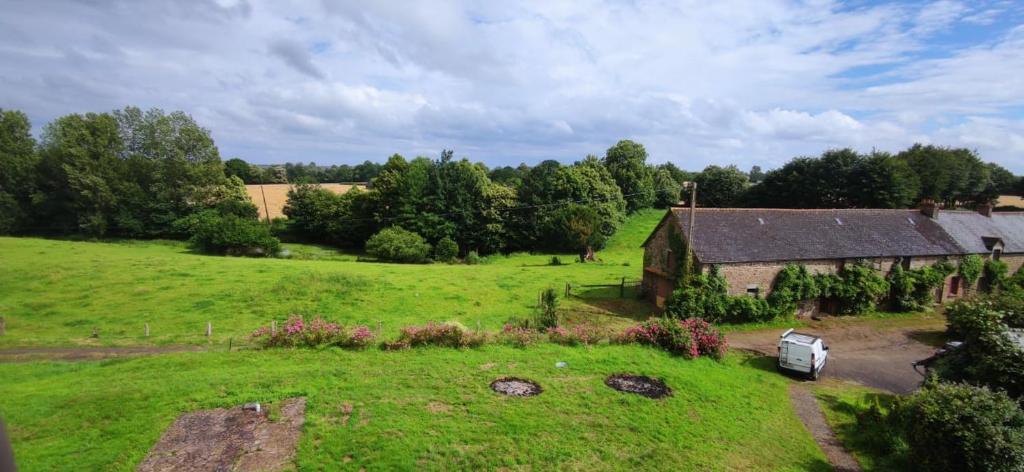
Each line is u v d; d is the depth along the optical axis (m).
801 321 32.44
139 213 64.19
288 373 16.86
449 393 15.89
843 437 16.59
